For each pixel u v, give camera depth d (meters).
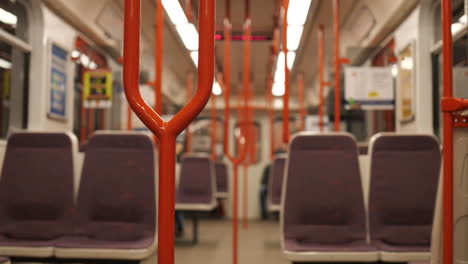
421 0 4.27
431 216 2.75
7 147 2.96
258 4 5.89
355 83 5.17
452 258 1.38
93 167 2.88
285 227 2.73
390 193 2.76
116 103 5.65
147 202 2.82
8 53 4.23
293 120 11.12
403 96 4.82
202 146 10.84
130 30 1.14
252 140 10.78
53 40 4.55
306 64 8.66
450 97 1.37
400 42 4.89
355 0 5.21
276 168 7.09
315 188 2.74
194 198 6.88
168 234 1.11
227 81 5.18
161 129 1.12
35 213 2.90
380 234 2.74
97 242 2.72
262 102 11.44
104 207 2.84
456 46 3.36
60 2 4.38
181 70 8.99
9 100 4.31
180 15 4.54
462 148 1.50
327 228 2.73
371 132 5.84
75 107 5.17
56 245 2.63
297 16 4.41
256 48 7.84
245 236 7.07
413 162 2.77
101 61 5.58
